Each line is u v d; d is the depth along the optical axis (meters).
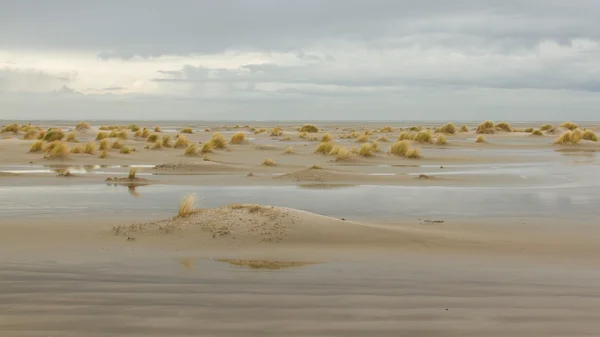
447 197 18.78
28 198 18.03
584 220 14.25
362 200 18.06
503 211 15.79
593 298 7.72
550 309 7.23
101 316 6.88
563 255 10.43
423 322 6.71
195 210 13.00
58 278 8.65
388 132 75.38
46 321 6.71
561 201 17.81
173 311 7.07
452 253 10.55
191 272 9.08
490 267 9.53
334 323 6.66
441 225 13.45
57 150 33.34
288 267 9.47
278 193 19.81
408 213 15.48
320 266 9.55
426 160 34.03
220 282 8.45
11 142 40.25
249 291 7.96
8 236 11.77
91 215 14.65
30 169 28.19
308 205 16.97
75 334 6.30
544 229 12.96
